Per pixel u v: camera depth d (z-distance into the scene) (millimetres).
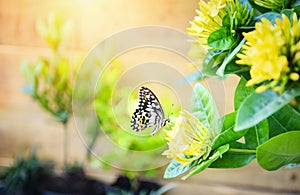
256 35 536
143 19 1476
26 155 1626
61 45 1479
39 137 1609
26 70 1460
